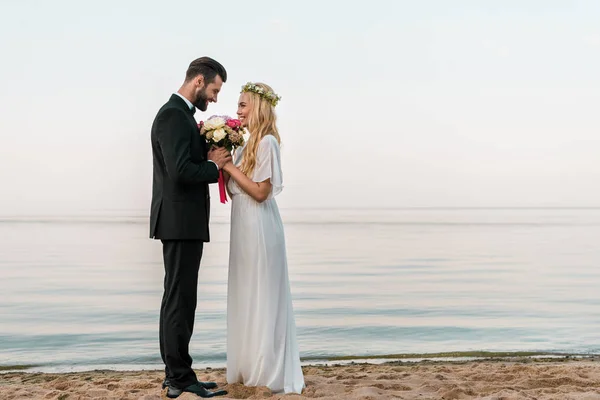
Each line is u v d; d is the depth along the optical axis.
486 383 5.70
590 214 65.19
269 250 5.04
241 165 5.10
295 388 5.07
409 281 17.00
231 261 5.13
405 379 5.93
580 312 12.64
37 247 26.42
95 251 24.69
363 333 10.55
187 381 4.91
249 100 5.11
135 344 9.79
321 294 14.77
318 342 9.84
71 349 9.42
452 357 8.63
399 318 11.91
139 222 47.53
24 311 12.62
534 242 29.92
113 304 13.44
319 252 24.69
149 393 5.25
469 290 15.50
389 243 29.03
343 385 5.35
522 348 9.38
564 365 7.39
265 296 5.02
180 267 4.83
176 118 4.70
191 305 4.90
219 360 8.44
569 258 22.92
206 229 4.90
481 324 11.38
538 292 15.23
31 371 8.04
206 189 4.95
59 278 17.14
